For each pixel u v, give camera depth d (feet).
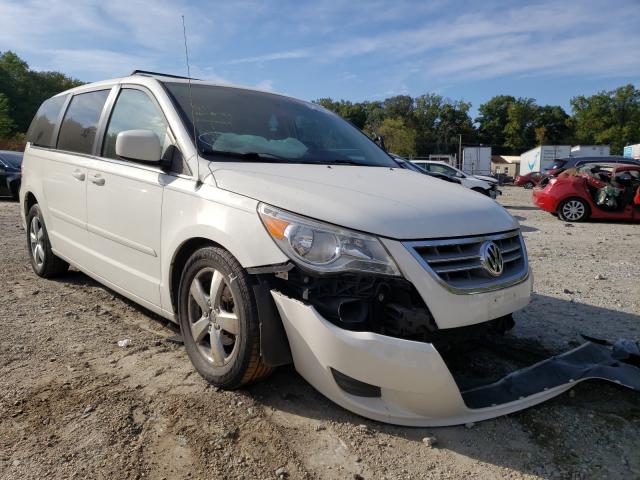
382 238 7.98
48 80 256.93
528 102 330.54
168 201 10.23
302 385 9.76
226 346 9.50
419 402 7.86
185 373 10.19
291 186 8.92
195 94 11.66
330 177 9.84
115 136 12.50
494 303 8.62
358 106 358.43
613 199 39.99
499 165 239.09
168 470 7.34
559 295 16.84
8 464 7.38
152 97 11.57
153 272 10.94
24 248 22.68
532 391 8.84
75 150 14.24
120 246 11.94
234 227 8.75
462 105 346.33
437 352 7.70
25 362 10.62
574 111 301.02
